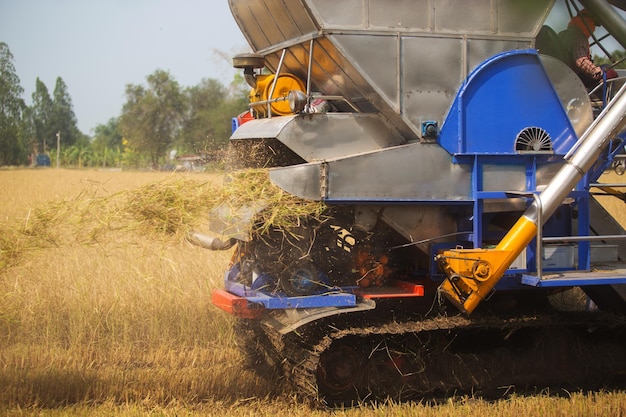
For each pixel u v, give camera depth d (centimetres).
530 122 667
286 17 676
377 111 665
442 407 625
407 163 634
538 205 629
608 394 662
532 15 675
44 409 609
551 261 675
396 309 682
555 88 674
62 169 6019
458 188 650
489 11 663
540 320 671
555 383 704
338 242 673
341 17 629
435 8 648
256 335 737
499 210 665
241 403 643
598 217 729
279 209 596
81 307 831
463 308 625
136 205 617
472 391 675
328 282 656
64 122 11369
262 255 656
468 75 657
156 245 661
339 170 614
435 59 648
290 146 643
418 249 682
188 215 614
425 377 664
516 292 741
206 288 893
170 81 5809
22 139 7669
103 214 615
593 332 720
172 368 729
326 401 630
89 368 720
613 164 785
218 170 731
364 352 643
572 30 741
